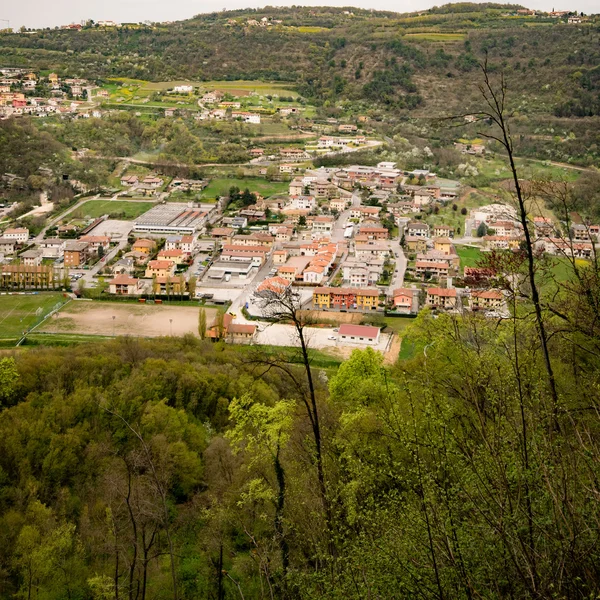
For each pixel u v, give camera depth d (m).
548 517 15.63
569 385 25.05
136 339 88.88
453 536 16.58
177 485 48.84
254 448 38.25
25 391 64.31
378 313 115.50
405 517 19.14
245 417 37.91
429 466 22.00
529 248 23.42
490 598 15.58
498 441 17.97
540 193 31.31
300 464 34.41
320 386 75.69
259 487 34.09
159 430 55.47
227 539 39.03
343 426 35.53
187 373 68.94
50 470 49.91
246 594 34.19
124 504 40.66
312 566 27.56
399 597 17.52
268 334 103.94
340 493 24.12
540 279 29.20
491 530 16.42
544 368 25.47
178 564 38.56
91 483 49.56
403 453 26.86
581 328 24.84
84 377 67.69
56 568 38.03
